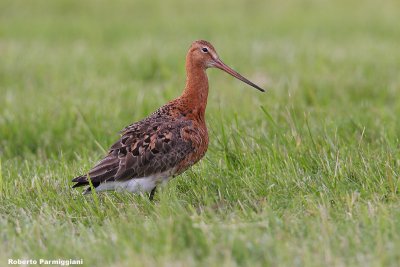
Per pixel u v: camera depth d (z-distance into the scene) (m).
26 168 13.96
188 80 12.70
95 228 10.49
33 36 30.86
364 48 26.12
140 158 11.53
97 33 31.69
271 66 23.56
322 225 9.89
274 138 13.88
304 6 39.31
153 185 11.84
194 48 12.76
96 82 21.52
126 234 9.77
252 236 9.56
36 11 38.19
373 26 31.98
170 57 24.75
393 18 34.03
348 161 12.38
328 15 35.84
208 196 11.64
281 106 17.17
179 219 9.77
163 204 10.77
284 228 9.99
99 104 18.36
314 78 21.00
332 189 11.50
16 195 12.06
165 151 11.72
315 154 12.93
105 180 11.28
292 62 23.78
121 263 9.10
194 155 12.15
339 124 15.24
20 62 24.48
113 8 39.53
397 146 13.62
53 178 12.95
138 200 11.77
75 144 16.02
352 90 20.14
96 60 25.22
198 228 9.59
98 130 16.19
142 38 29.80
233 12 37.91
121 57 25.27
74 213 11.34
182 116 12.31
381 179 11.64
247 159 12.93
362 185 11.53
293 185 11.84
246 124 15.71
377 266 8.66
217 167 12.78
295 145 13.43
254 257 9.15
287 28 32.12
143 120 12.14
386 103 19.52
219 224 10.16
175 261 9.00
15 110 18.17
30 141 16.39
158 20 35.47
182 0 41.72
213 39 29.25
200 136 12.22
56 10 38.66
